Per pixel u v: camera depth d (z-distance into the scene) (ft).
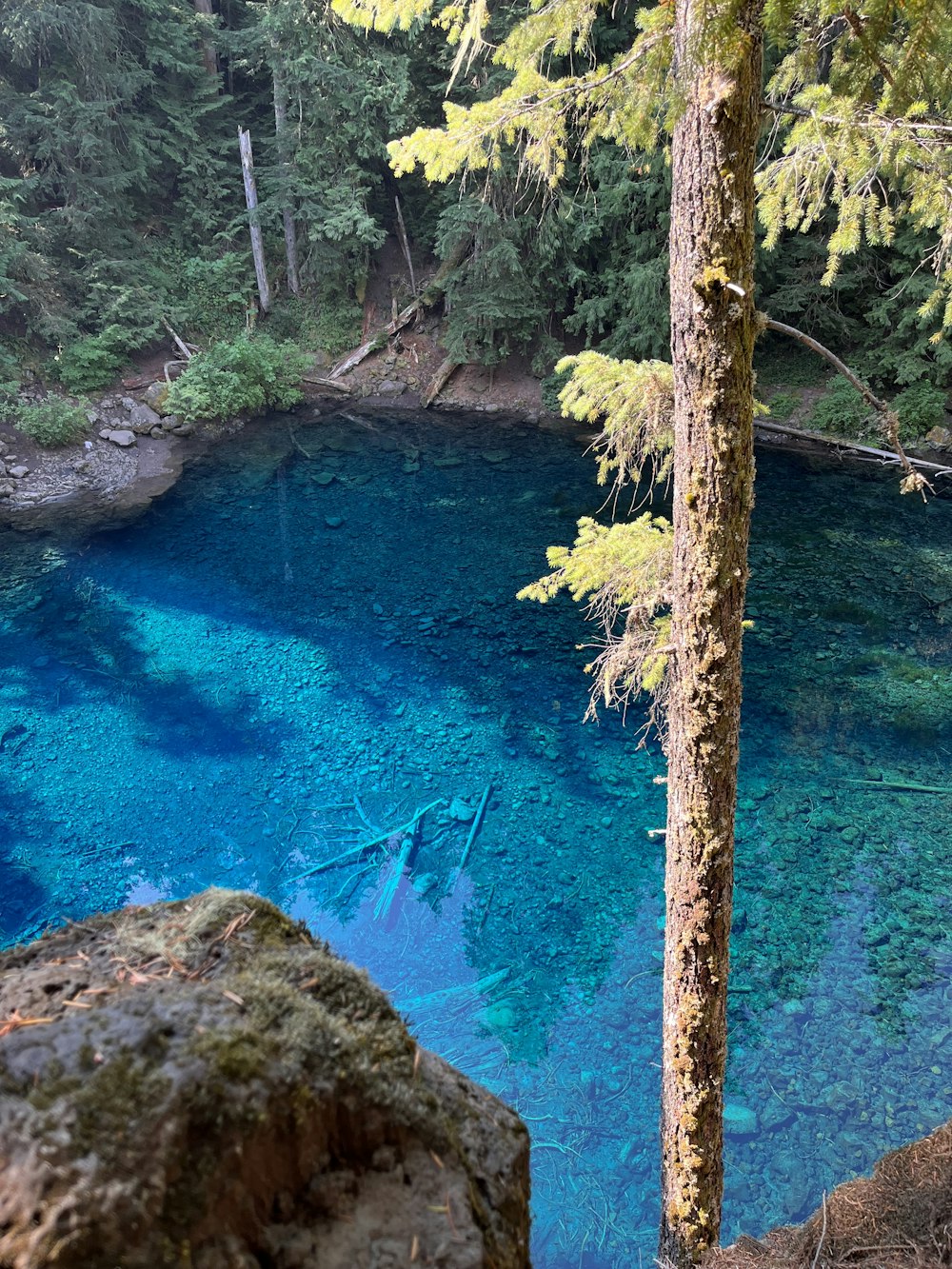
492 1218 3.71
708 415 9.94
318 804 27.14
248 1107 3.10
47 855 24.79
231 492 50.06
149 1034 3.18
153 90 56.03
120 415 54.24
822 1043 19.48
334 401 62.54
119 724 30.53
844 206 11.25
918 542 43.70
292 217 61.26
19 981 3.61
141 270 56.65
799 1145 17.42
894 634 35.94
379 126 58.34
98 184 52.19
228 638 36.09
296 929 4.33
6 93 48.47
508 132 11.62
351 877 24.45
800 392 56.90
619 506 48.60
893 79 7.82
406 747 29.78
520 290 55.36
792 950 21.84
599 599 14.44
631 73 10.49
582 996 21.01
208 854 25.13
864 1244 7.62
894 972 21.17
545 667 34.42
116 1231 2.69
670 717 11.53
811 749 29.25
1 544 42.93
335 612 38.37
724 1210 16.30
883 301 52.90
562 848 25.50
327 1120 3.40
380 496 50.26
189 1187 2.91
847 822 26.05
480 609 38.70
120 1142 2.84
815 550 43.06
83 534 44.47
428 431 59.11
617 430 13.26
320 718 31.22
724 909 11.56
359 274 63.98
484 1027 20.21
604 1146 17.66
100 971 3.69
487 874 24.59
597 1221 16.31
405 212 65.10
